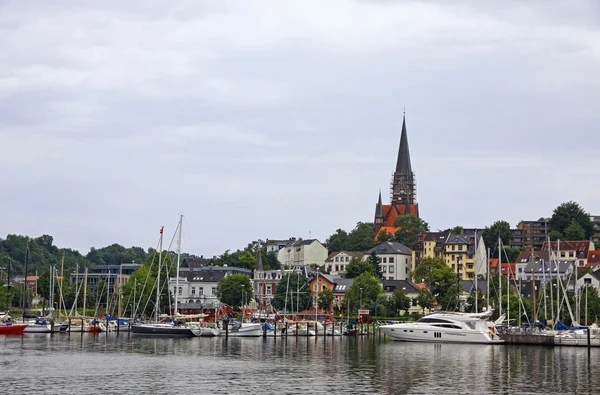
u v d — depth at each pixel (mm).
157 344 155125
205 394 88250
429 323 169500
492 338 163250
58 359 120875
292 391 91188
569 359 129125
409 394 89875
